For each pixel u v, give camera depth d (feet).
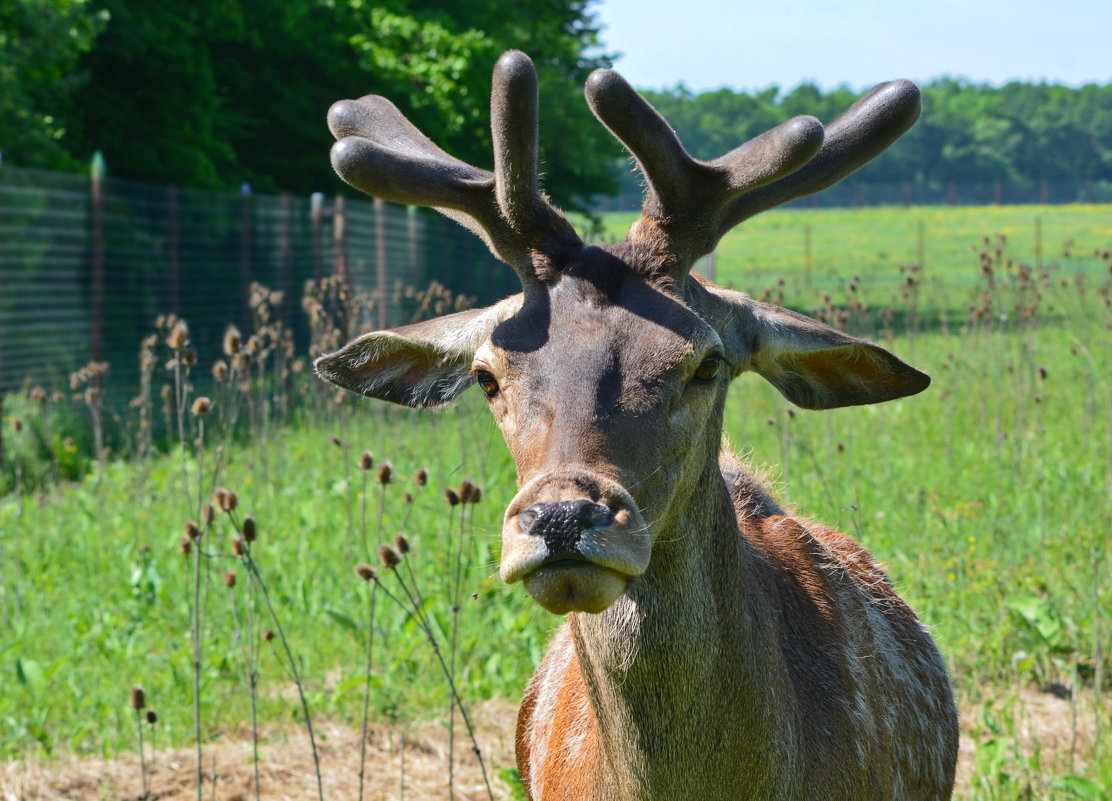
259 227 87.61
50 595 41.37
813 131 15.78
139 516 49.70
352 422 63.16
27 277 67.97
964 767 29.99
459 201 16.74
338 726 33.35
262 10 117.60
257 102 124.77
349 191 134.00
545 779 19.29
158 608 39.47
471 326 18.40
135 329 76.38
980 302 74.08
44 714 32.94
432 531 44.06
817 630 19.60
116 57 101.35
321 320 54.80
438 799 29.63
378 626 37.32
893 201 581.53
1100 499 46.47
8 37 85.20
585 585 13.33
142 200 76.64
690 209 16.40
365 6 130.41
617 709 16.60
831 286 184.34
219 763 31.32
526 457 14.76
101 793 29.71
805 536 21.58
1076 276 96.43
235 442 63.93
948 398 65.05
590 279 15.72
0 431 59.77
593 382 14.82
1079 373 74.38
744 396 70.49
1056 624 34.27
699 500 16.56
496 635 36.60
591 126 152.15
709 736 16.57
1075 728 30.83
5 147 83.76
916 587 36.73
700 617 16.40
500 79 15.58
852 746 18.69
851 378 19.33
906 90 17.95
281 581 40.83
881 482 48.88
